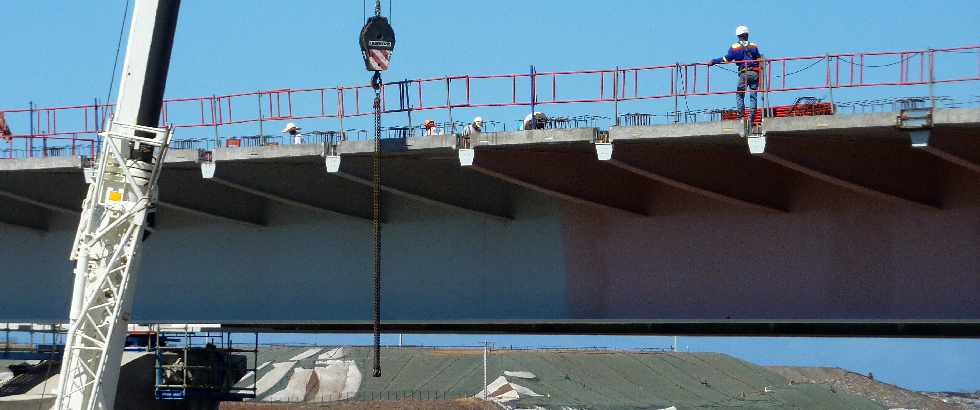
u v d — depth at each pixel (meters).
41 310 52.22
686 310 40.81
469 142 39.31
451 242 44.62
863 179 37.12
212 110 45.09
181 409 61.44
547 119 39.62
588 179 41.41
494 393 156.50
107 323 41.94
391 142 40.50
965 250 37.19
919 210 37.88
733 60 37.31
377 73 41.44
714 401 175.62
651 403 167.38
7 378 79.81
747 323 40.50
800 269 39.28
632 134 37.19
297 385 154.88
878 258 38.31
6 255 52.97
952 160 34.91
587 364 180.88
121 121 42.44
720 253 40.50
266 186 44.94
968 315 37.03
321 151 41.53
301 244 47.50
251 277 48.19
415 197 43.03
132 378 60.09
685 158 38.81
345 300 46.44
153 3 42.66
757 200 39.62
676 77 38.06
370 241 46.25
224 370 61.97
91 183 44.50
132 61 42.56
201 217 49.28
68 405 41.50
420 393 157.00
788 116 36.59
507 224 43.81
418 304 44.94
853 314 38.47
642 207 41.75
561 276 42.81
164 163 43.97
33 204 51.78
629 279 41.78
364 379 160.75
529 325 48.62
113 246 42.22
